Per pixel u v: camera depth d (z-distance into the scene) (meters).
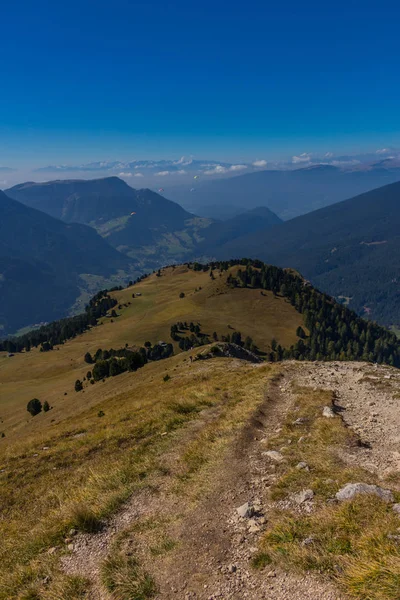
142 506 11.52
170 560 8.53
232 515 9.87
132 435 19.53
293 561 7.47
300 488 10.39
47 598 8.17
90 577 8.62
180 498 11.45
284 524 8.68
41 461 19.59
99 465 16.23
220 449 14.45
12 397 127.69
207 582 7.58
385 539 7.30
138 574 8.17
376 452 11.98
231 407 20.95
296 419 16.78
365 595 6.18
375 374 23.94
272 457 12.91
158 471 13.80
